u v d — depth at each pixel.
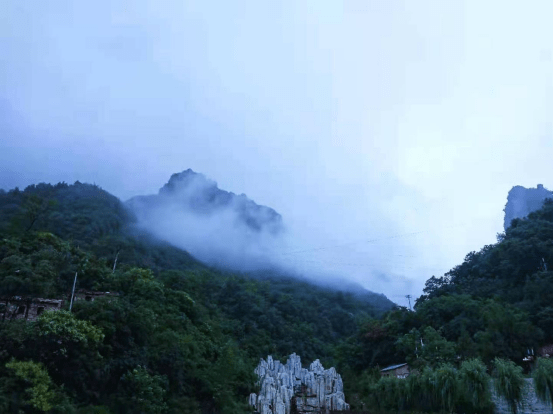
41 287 48.44
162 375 47.59
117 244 92.56
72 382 38.88
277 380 66.31
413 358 68.44
